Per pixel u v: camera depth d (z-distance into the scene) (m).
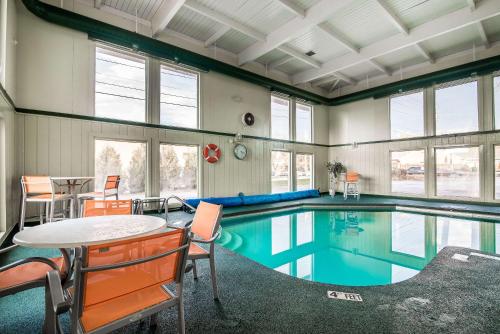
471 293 2.07
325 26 5.99
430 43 6.84
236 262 2.85
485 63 6.53
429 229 5.07
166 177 6.44
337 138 10.56
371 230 5.17
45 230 1.39
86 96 5.18
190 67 6.66
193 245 2.15
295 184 9.54
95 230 1.40
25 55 4.55
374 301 1.96
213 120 7.21
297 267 3.31
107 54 5.64
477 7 5.09
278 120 9.23
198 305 1.89
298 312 1.80
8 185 3.75
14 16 4.21
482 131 6.98
